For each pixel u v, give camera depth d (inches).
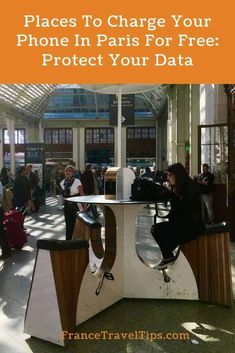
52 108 1391.5
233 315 145.8
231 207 274.1
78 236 203.0
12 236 256.1
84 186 377.1
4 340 126.1
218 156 363.3
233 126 272.8
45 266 126.0
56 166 1148.5
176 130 745.0
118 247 163.3
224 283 153.5
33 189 494.3
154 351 119.0
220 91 386.6
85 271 138.6
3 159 1441.9
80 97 1310.3
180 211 160.2
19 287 178.7
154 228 166.2
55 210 515.5
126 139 1470.2
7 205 319.3
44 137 1498.5
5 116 841.5
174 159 801.6
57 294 123.2
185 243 160.9
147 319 142.8
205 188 322.3
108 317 144.6
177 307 154.4
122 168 170.1
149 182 164.2
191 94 567.5
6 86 669.3
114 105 573.9
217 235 155.7
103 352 118.5
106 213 169.3
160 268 163.3
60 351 119.2
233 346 121.5
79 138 1471.5
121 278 163.8
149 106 1300.4
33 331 127.3
